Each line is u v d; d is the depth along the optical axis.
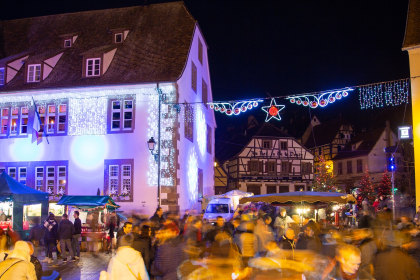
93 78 22.33
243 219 10.04
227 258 7.14
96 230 17.09
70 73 23.06
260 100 18.19
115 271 5.76
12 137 22.75
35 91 22.52
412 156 30.81
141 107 21.56
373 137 53.66
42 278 6.55
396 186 39.47
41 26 27.78
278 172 47.88
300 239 8.38
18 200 17.12
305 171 48.75
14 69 23.53
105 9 27.52
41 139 22.25
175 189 20.61
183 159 22.16
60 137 22.17
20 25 28.27
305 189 48.34
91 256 15.51
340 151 56.50
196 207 24.89
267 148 48.00
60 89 22.17
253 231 9.71
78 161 21.78
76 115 22.09
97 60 22.81
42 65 23.12
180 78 21.88
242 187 46.72
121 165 21.36
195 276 5.34
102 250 16.97
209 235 9.23
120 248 5.95
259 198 14.72
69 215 19.66
